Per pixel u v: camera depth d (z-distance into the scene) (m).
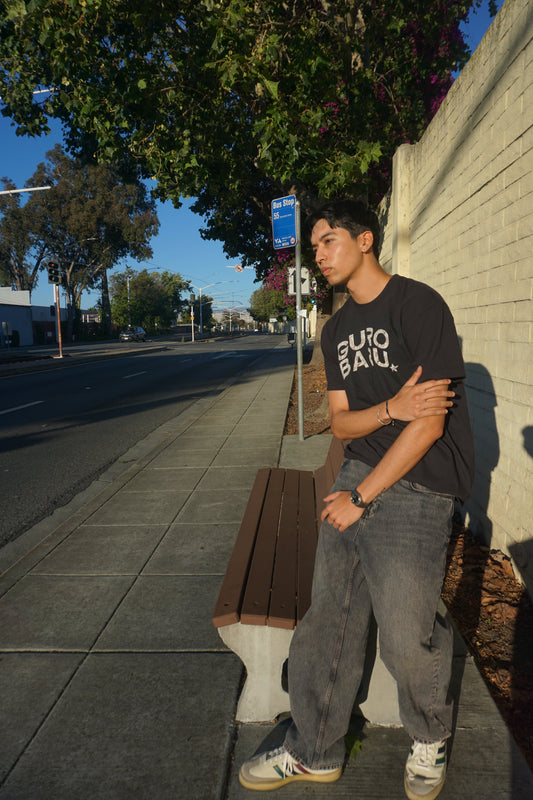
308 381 13.12
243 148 9.10
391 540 1.49
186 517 4.16
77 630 2.61
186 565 3.31
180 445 6.82
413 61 9.84
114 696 2.12
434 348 1.45
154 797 1.64
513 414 2.96
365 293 1.64
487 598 2.82
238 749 1.83
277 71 7.21
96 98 7.29
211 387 13.41
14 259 57.62
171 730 1.93
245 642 1.91
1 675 2.27
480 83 3.36
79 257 56.56
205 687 2.16
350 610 1.63
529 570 2.78
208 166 9.39
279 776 1.64
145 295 84.94
